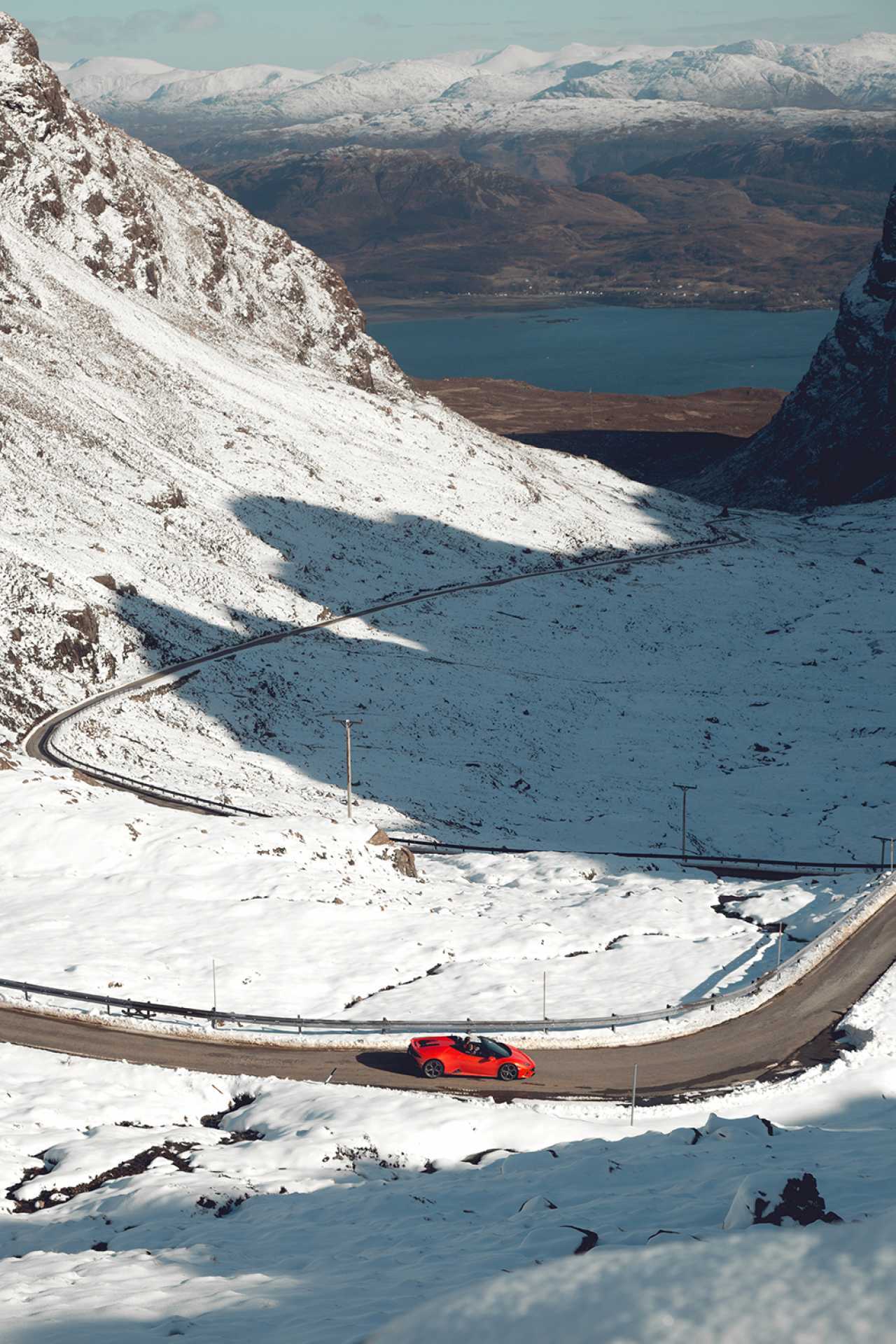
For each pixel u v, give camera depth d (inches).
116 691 3538.4
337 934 1626.5
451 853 2608.3
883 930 1663.4
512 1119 1025.5
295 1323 431.5
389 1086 1175.0
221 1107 1111.0
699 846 3036.4
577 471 7819.9
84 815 1936.5
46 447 4874.5
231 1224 763.4
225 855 1876.2
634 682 4785.9
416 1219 731.4
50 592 3646.7
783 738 4207.7
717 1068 1252.5
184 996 1359.5
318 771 3299.7
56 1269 623.5
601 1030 1328.7
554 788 3533.5
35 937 1528.1
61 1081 1114.1
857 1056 1256.8
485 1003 1390.3
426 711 3998.5
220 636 4227.4
